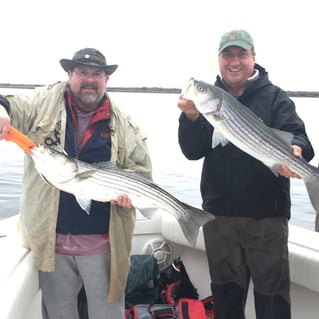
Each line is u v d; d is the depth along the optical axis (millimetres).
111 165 2957
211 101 2949
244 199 3178
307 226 6961
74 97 3098
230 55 3221
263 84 3279
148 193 3029
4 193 8453
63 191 3010
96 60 3020
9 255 3014
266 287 3172
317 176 2990
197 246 4188
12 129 2680
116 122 3174
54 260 2973
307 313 3596
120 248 3096
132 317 3764
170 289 4172
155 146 16422
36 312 3410
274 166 3008
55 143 3039
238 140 3033
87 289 3096
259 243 3184
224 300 3367
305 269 3428
